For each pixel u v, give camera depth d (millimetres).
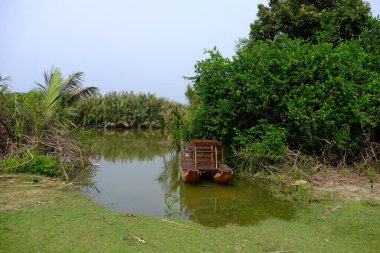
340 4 15336
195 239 5746
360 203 7535
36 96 10727
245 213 7477
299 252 5312
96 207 7410
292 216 7234
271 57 11578
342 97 10188
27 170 9375
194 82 12664
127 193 9148
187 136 13727
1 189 7867
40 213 6484
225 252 5250
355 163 10188
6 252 4754
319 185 8938
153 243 5445
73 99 14344
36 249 4922
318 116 9914
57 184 8953
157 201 8430
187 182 10047
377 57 11789
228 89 11578
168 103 27297
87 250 5000
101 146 18531
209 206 8000
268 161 10703
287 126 10891
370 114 10062
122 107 27734
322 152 10508
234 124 11805
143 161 14594
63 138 11336
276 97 10664
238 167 11367
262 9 16406
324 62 10672
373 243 5688
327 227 6426
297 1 15844
